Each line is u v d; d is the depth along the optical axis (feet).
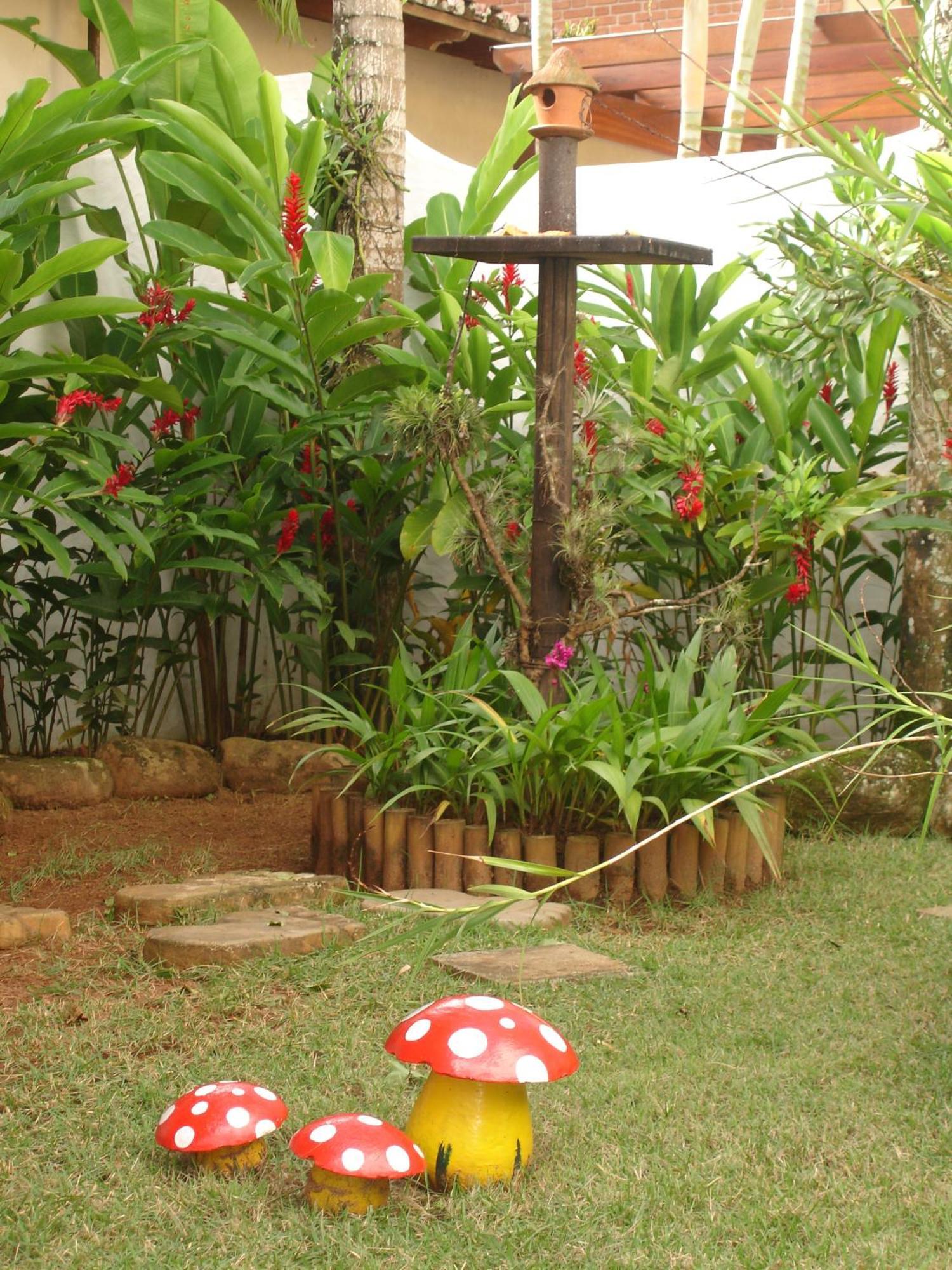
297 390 19.67
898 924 13.37
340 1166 7.11
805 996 11.19
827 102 28.94
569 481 14.80
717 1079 9.35
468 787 14.01
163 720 20.71
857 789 17.78
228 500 20.61
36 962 11.44
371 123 19.86
